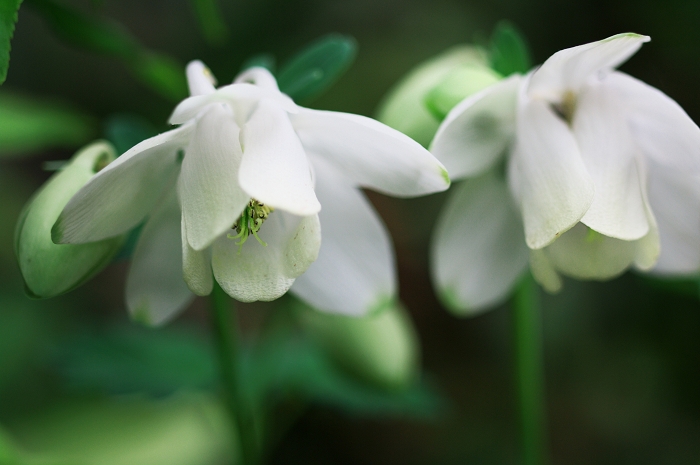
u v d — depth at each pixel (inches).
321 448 18.3
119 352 12.7
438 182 9.8
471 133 10.4
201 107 9.5
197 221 9.4
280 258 9.7
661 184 10.3
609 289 17.8
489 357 19.2
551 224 9.8
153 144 9.4
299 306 12.4
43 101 13.2
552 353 18.2
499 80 10.5
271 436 13.3
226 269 9.7
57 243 9.7
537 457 12.0
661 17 18.0
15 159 20.7
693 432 17.0
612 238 10.1
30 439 16.3
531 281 11.8
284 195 9.2
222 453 16.2
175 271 10.2
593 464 18.0
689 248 10.5
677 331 17.1
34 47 20.8
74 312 19.1
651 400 17.6
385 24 20.6
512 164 10.5
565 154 9.9
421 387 13.1
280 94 9.6
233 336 11.4
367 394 13.0
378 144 9.8
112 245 10.0
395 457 18.3
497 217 10.9
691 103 18.0
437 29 20.1
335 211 10.3
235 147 9.4
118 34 11.2
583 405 18.2
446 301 11.1
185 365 12.7
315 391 13.1
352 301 10.3
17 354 17.7
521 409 11.9
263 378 12.7
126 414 16.7
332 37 10.5
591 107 10.0
